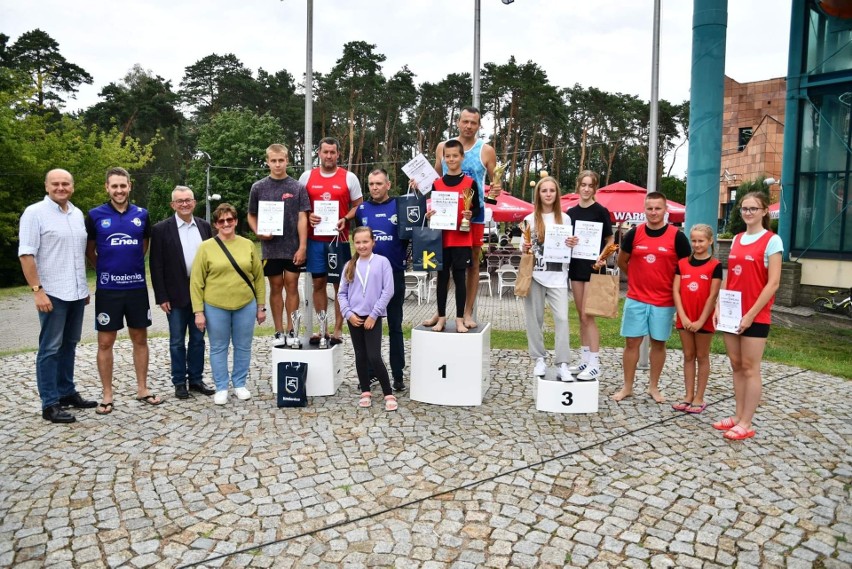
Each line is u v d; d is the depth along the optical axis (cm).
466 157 598
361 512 369
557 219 577
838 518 367
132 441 483
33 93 2503
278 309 646
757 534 347
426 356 583
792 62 1396
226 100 5544
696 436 503
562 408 562
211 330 577
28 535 341
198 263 570
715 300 543
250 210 624
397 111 4550
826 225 1361
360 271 562
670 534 346
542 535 344
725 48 902
